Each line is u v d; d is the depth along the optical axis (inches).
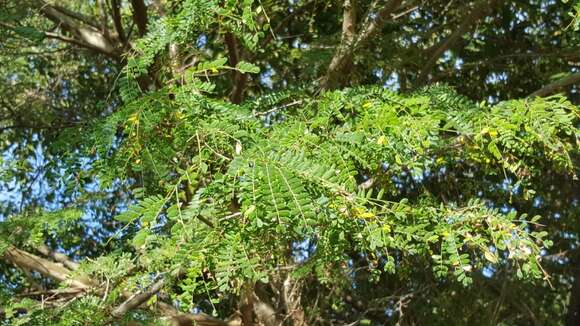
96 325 158.9
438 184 220.4
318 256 121.6
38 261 243.1
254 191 85.2
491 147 125.6
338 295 259.0
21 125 289.7
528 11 273.1
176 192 96.7
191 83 122.2
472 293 257.3
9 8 221.8
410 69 269.9
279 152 96.1
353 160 117.6
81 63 305.0
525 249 110.5
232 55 214.4
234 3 131.1
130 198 255.4
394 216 108.3
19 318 167.3
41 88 295.7
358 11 254.5
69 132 135.1
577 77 190.5
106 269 162.2
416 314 266.2
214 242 100.8
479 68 282.5
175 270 103.2
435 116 125.8
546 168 261.0
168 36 136.9
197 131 110.5
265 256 114.2
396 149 113.0
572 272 290.0
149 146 117.6
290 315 239.5
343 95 133.3
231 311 283.6
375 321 286.7
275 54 264.2
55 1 265.4
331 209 95.5
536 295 279.3
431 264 240.4
